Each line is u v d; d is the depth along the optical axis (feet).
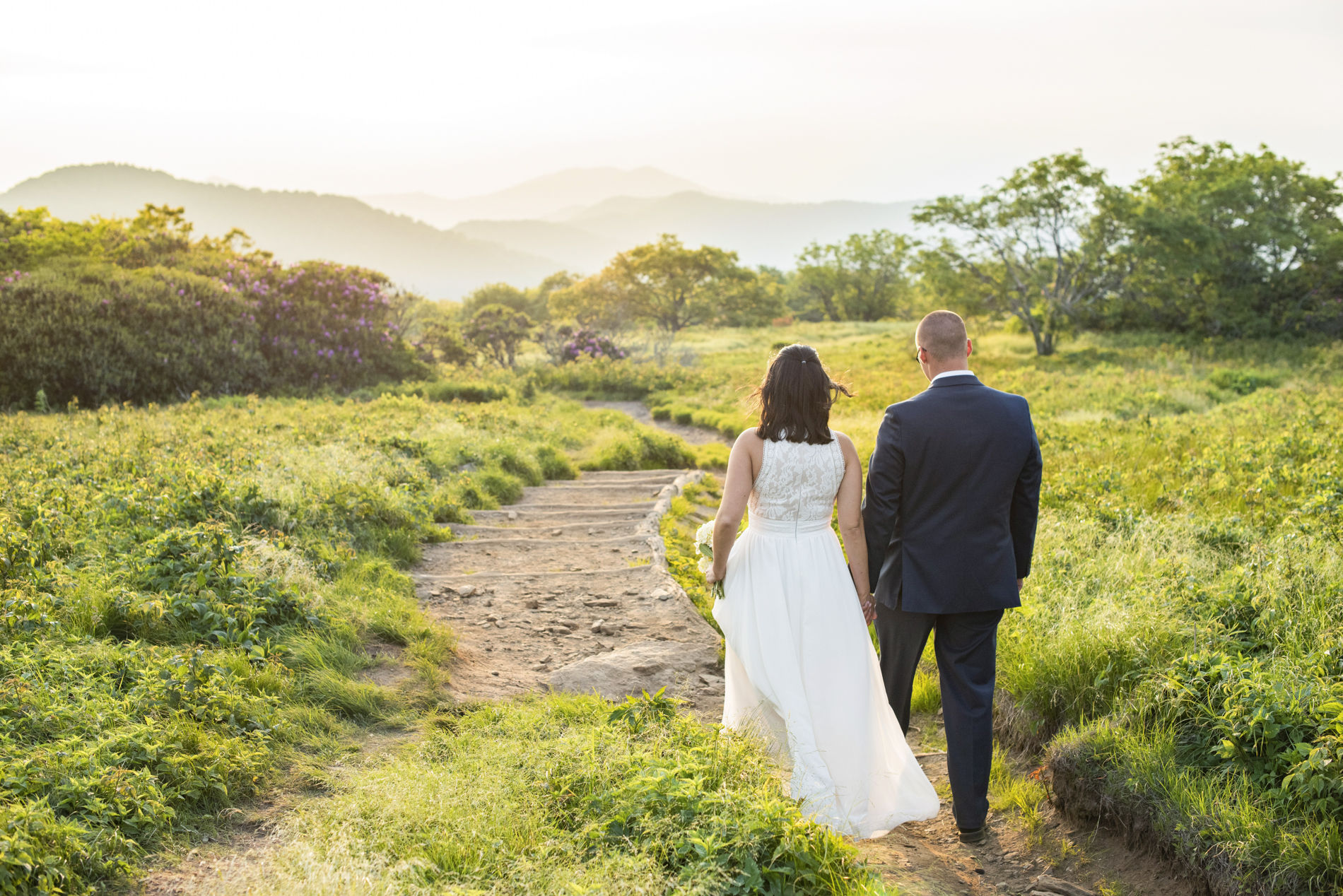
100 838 8.52
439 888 7.79
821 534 11.08
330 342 72.23
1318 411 41.32
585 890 7.59
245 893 7.89
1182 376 70.13
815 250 236.84
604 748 10.36
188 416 40.88
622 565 21.98
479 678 14.83
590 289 234.38
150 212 104.63
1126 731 10.68
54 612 13.38
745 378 83.20
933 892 9.20
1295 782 8.90
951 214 98.27
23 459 25.16
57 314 57.31
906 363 90.79
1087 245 96.68
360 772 10.84
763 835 8.32
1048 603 14.82
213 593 14.58
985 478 10.32
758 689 10.96
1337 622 12.10
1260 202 101.55
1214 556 16.78
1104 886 9.35
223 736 10.92
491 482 32.27
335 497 22.38
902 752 10.94
